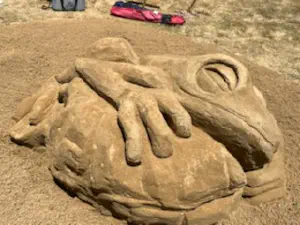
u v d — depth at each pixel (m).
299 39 4.42
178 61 2.46
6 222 2.19
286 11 4.96
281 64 4.00
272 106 3.22
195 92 2.21
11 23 4.12
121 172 2.09
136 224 2.17
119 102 2.24
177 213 2.11
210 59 2.33
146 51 3.62
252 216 2.32
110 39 2.60
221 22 4.61
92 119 2.24
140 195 2.08
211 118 2.15
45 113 2.56
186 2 4.95
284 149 2.84
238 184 2.18
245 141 2.13
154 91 2.26
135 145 2.07
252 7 4.99
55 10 4.44
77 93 2.38
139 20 4.44
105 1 4.74
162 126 2.11
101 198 2.18
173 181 2.07
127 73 2.35
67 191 2.36
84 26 3.91
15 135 2.58
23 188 2.37
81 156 2.18
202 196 2.11
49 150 2.42
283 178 2.44
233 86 2.23
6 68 3.29
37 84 3.18
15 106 2.94
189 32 4.34
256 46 4.23
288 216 2.34
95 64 2.41
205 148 2.17
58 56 3.49
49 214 2.25
